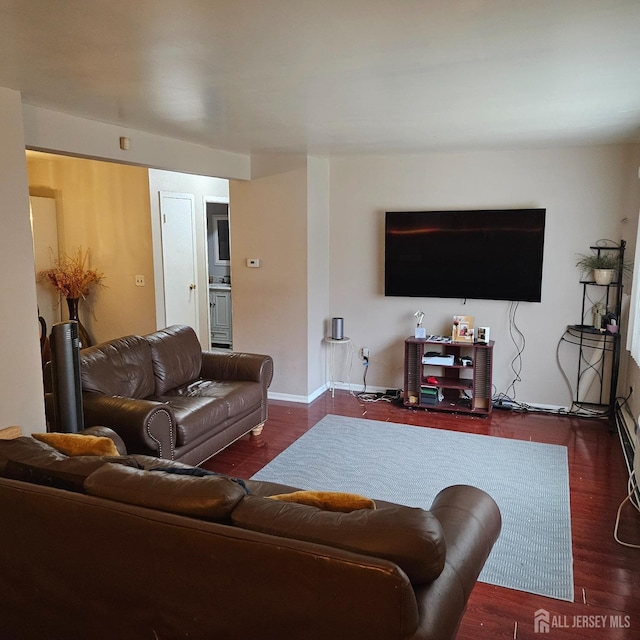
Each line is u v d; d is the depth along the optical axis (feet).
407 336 18.88
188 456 12.20
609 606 8.30
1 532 6.42
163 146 14.28
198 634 5.50
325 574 4.80
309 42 7.00
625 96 9.98
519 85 9.18
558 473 12.90
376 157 18.29
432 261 17.83
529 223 16.56
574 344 16.97
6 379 9.78
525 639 7.63
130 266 20.70
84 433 9.23
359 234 18.95
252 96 9.92
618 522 10.70
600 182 16.11
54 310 21.54
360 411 17.56
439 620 5.07
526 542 10.02
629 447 13.80
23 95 9.94
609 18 6.20
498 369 17.87
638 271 14.02
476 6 5.85
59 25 6.45
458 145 15.81
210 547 5.21
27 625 6.61
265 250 18.38
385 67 8.14
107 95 9.86
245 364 15.31
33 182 21.63
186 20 6.30
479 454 14.01
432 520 5.33
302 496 6.15
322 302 19.27
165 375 14.24
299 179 17.58
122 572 5.74
